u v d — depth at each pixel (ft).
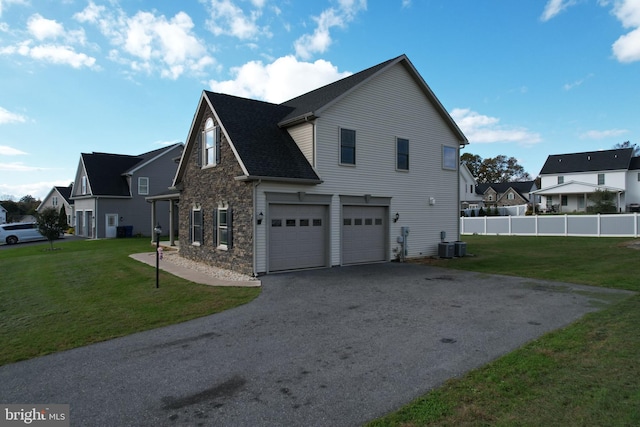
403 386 13.87
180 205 57.62
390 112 49.75
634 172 138.62
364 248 47.52
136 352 18.39
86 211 103.40
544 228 86.63
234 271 41.42
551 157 157.38
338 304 27.07
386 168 49.19
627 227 75.05
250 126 43.93
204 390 14.05
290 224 41.29
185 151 53.88
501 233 94.38
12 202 221.87
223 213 44.70
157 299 29.37
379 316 23.75
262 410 12.41
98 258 54.29
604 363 15.12
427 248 54.24
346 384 14.19
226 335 20.63
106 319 24.32
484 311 24.54
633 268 40.06
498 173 272.10
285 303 27.55
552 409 11.69
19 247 81.35
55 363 17.22
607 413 11.35
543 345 17.53
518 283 34.17
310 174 41.47
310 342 19.12
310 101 49.08
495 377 14.14
